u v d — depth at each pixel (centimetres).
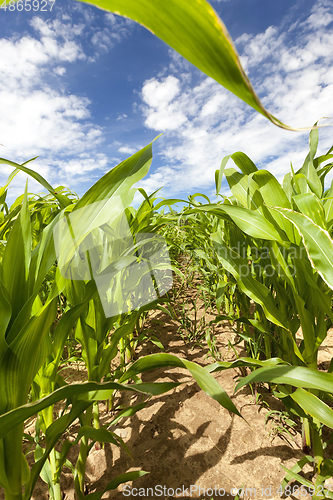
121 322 103
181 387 128
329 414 52
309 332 76
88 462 91
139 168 49
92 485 83
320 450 76
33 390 65
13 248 48
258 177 81
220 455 91
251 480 82
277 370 57
